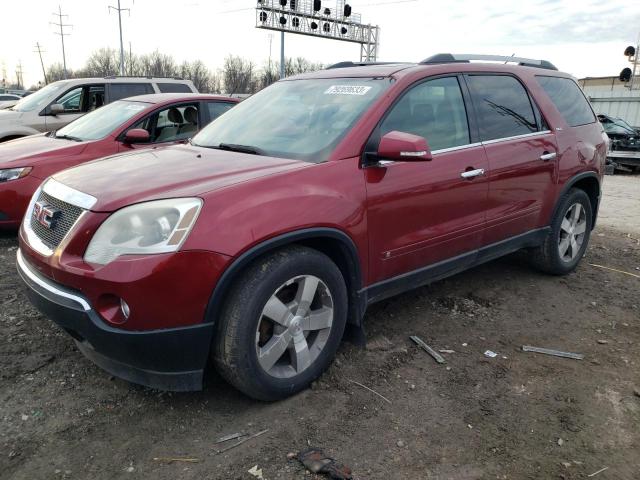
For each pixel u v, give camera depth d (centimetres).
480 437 267
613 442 266
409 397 299
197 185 266
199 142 381
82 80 937
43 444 255
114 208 255
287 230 268
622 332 389
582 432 272
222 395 296
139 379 266
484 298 440
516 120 421
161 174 287
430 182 341
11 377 307
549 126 448
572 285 479
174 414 279
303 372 294
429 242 351
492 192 388
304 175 288
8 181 551
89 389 299
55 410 280
